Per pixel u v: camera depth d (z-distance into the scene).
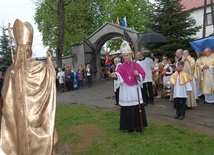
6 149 3.30
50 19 24.25
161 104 9.73
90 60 22.06
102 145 5.83
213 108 8.95
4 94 3.36
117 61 9.54
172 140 5.87
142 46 17.09
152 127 6.84
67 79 17.45
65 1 21.50
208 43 10.86
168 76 10.66
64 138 6.54
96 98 12.62
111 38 21.62
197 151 5.23
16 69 3.35
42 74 3.37
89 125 7.35
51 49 25.89
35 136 3.25
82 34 23.27
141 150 5.38
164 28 16.02
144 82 9.50
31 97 3.29
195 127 6.98
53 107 3.43
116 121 7.61
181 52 9.85
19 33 3.36
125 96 6.42
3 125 3.36
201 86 10.07
